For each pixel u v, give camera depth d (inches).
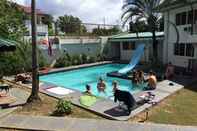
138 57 1079.6
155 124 396.2
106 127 383.9
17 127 385.1
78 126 388.5
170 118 427.2
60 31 1526.8
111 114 438.6
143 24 1464.1
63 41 1239.5
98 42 1446.9
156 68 1051.9
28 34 978.7
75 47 1314.0
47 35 1243.2
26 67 932.6
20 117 427.5
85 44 1370.6
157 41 1237.1
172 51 1103.6
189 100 547.5
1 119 418.0
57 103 495.8
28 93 598.5
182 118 427.5
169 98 566.3
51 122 404.8
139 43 1364.4
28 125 393.1
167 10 1083.3
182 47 1040.8
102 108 471.8
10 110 461.7
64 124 397.1
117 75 932.6
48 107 484.4
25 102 515.2
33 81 499.5
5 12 703.1
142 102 509.7
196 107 493.4
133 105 447.8
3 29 678.5
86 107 477.4
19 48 823.1
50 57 1155.3
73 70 1131.9
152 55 1251.2
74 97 559.8
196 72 878.4
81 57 1280.8
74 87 818.8
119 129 375.6
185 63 1023.6
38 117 427.8
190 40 987.9
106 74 989.2
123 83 854.5
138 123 399.9
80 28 1535.4
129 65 1047.0
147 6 1140.5
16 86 688.4
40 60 1065.5
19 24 766.5
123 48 1476.4
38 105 490.3
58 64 1156.5
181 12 1031.0
